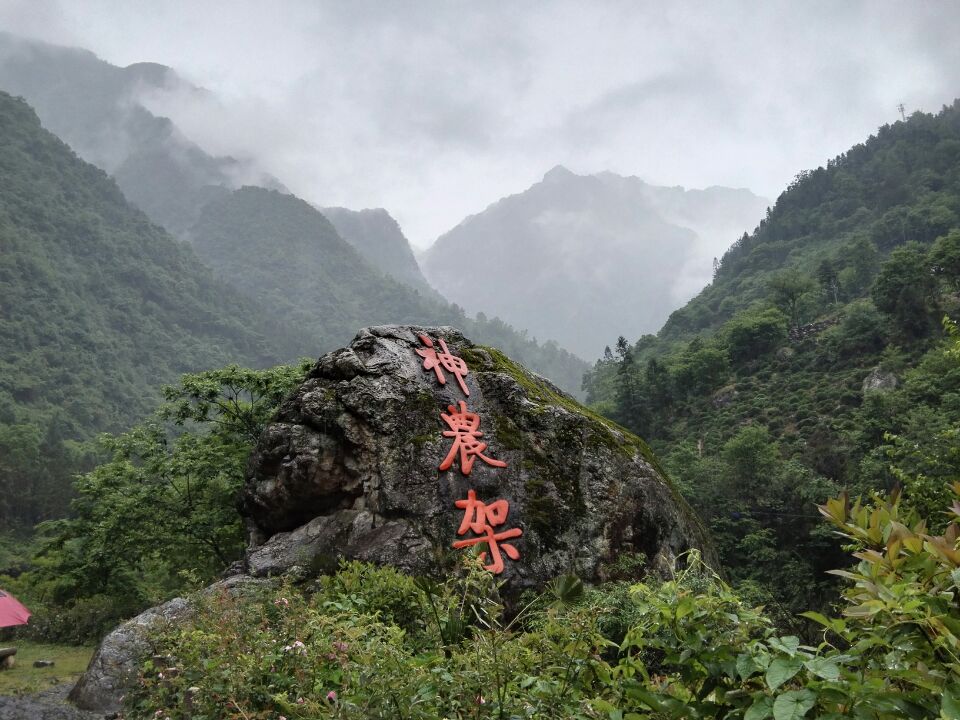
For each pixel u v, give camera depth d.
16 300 107.44
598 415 11.29
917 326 47.31
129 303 131.62
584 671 2.60
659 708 2.00
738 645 2.02
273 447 9.19
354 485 8.65
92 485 14.99
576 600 2.74
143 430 15.41
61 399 93.12
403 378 9.22
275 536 8.74
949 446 13.84
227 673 3.49
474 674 2.62
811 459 35.84
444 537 8.20
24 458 56.12
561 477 9.09
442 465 8.59
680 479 29.89
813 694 1.69
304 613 4.15
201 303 149.38
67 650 13.03
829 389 45.28
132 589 15.75
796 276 64.88
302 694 3.25
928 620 1.80
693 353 59.72
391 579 6.11
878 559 2.05
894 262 49.06
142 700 4.86
